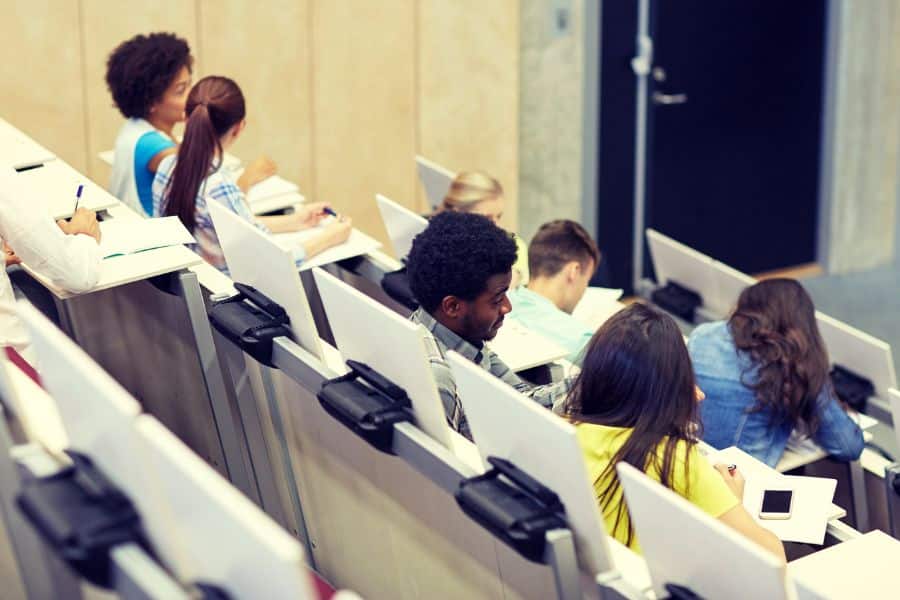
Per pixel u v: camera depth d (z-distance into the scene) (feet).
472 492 7.27
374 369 8.43
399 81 21.24
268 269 9.30
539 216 23.44
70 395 6.30
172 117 14.89
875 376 14.33
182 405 11.05
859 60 25.04
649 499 6.49
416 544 8.67
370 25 20.74
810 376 13.08
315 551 10.29
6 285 10.44
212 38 19.48
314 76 20.51
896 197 26.21
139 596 5.85
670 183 24.58
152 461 5.95
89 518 6.12
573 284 14.35
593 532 6.92
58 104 18.45
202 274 10.57
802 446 13.60
